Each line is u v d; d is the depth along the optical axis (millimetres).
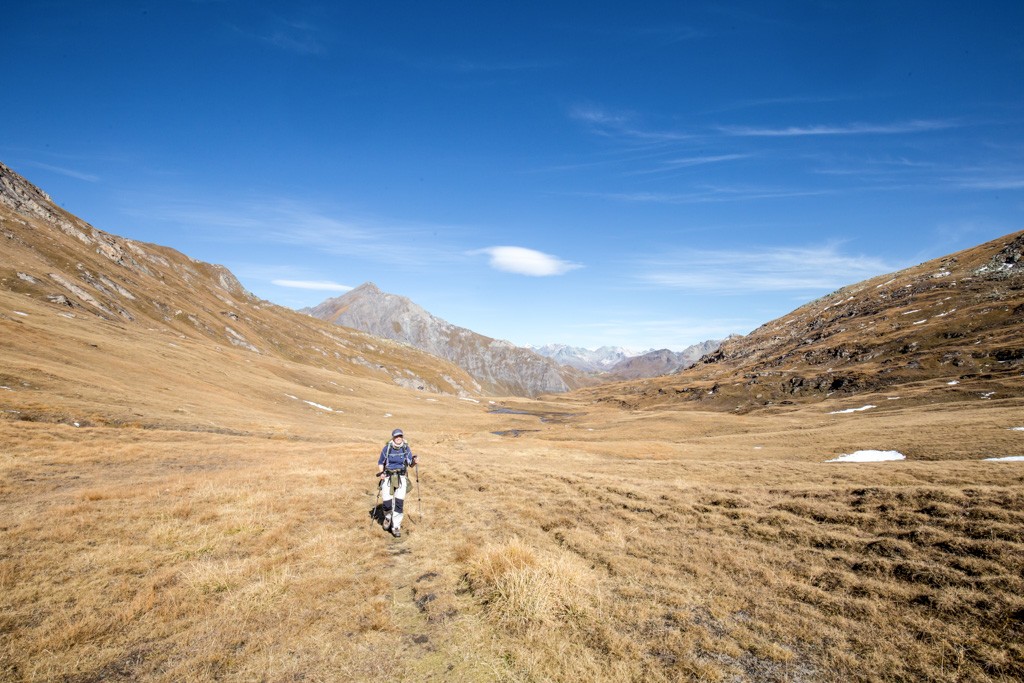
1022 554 8016
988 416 44594
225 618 6555
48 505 12562
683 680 5328
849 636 6391
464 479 19922
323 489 16406
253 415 56594
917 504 11602
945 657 5715
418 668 5574
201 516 11664
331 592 7723
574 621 6746
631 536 11305
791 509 12805
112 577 7766
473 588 7957
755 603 7531
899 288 175375
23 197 144750
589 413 181125
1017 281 126125
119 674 5160
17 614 6215
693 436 72000
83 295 98750
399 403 121438
